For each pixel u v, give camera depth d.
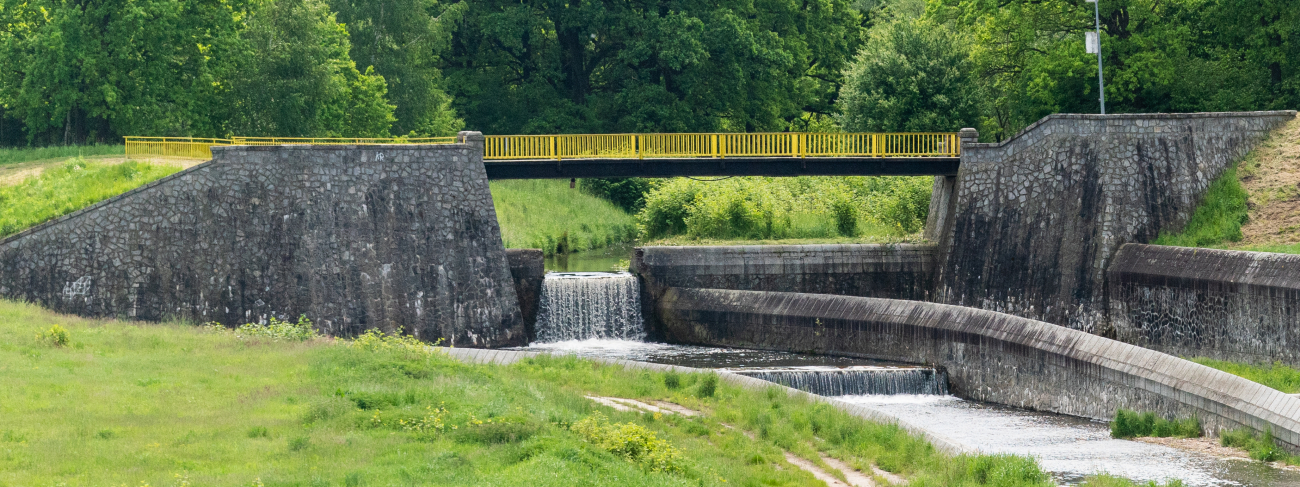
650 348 49.38
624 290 52.06
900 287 54.84
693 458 25.17
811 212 60.47
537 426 24.67
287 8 68.12
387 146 47.56
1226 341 41.41
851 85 73.06
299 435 23.73
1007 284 50.25
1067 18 62.72
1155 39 60.62
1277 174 48.22
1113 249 47.53
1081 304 47.78
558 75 91.88
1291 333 38.69
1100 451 31.38
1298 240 44.28
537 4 89.31
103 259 44.38
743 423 30.19
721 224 58.91
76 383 28.48
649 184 87.38
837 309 46.50
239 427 24.44
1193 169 49.28
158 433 23.66
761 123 96.25
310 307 45.97
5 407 25.36
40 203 46.09
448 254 47.66
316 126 69.19
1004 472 25.81
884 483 25.52
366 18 83.94
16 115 66.75
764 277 53.72
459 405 26.98
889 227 59.19
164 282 44.81
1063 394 37.41
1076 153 49.47
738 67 85.94
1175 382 33.53
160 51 63.44
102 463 21.14
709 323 50.31
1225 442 31.52
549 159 49.97
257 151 46.16
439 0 92.38
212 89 67.88
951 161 53.09
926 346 42.66
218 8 66.19
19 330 36.12
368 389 28.56
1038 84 61.75
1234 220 47.00
